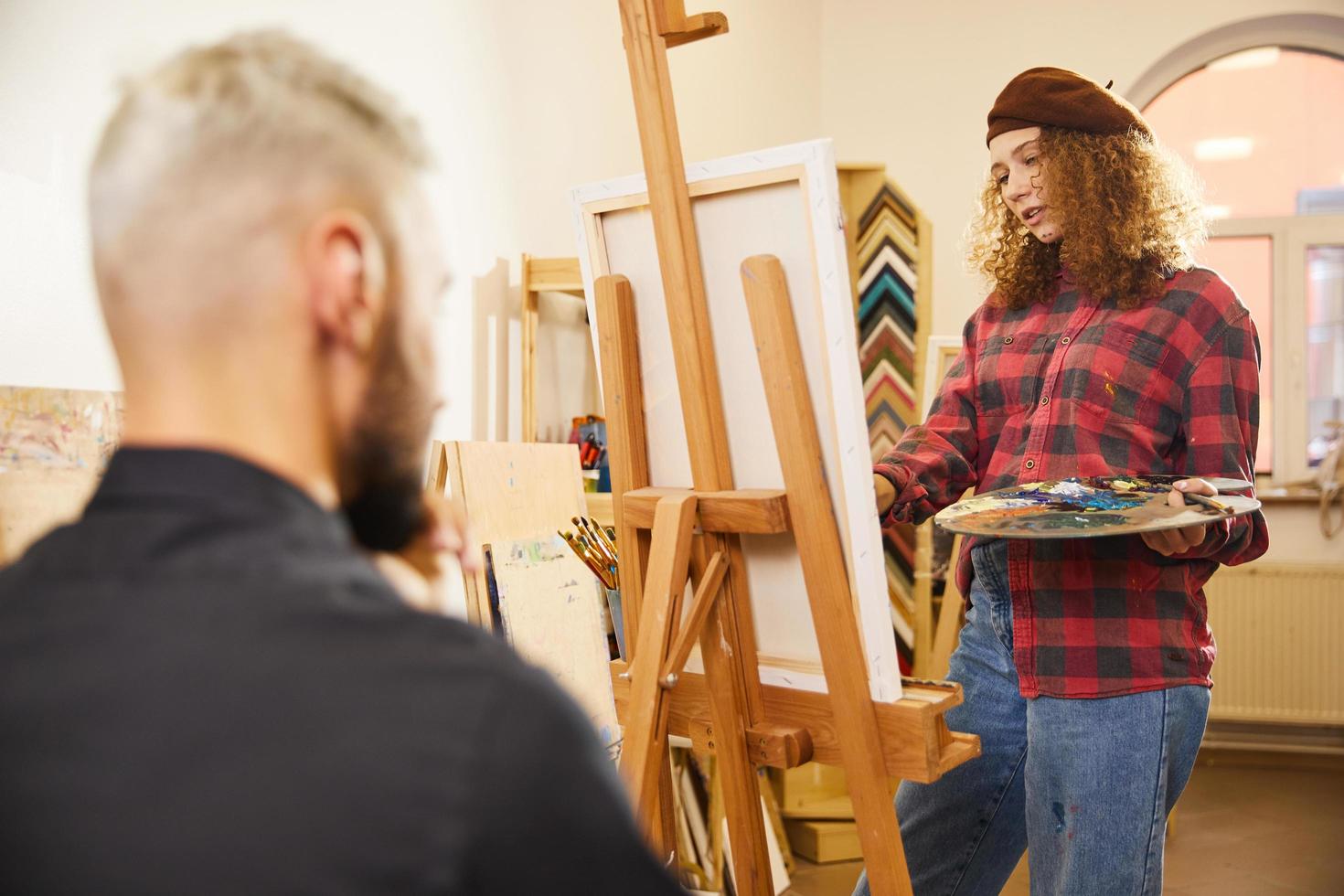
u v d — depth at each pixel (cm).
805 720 126
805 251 114
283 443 48
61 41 143
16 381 137
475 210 243
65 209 144
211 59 49
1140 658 138
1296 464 491
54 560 46
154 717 41
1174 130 504
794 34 456
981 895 159
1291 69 491
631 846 44
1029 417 152
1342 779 414
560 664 176
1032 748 143
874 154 485
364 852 39
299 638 43
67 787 40
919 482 154
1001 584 150
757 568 128
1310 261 491
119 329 48
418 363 52
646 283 133
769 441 123
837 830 310
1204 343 142
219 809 39
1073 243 147
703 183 120
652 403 134
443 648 44
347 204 49
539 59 269
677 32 119
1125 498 131
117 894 39
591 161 295
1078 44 473
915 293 372
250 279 47
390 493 54
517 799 42
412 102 221
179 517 45
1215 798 386
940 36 480
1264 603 464
